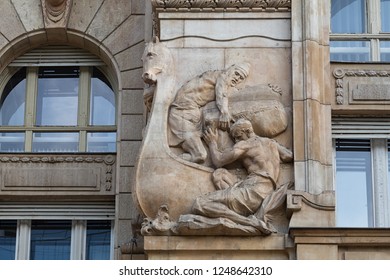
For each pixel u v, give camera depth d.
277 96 23.89
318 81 23.89
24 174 25.36
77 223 25.41
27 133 26.00
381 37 25.14
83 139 25.94
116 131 25.86
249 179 23.22
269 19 24.33
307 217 22.81
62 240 25.38
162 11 24.36
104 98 26.19
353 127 24.39
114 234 25.02
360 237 22.55
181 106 23.80
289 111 23.78
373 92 24.34
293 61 23.95
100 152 25.48
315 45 24.06
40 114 26.19
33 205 25.42
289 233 22.64
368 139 24.47
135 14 26.09
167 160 23.41
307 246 22.53
